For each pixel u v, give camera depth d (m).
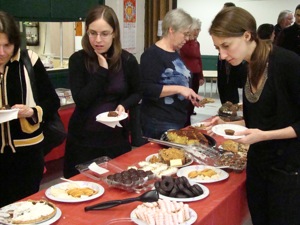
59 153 3.82
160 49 2.44
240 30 1.47
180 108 2.52
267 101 1.57
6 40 1.68
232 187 1.72
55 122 2.12
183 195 1.57
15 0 3.62
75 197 1.55
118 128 2.18
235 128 1.87
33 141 1.93
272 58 1.54
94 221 1.38
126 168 1.88
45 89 1.99
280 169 1.62
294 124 1.55
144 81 2.42
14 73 1.85
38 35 4.65
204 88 8.48
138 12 5.10
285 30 5.58
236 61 1.55
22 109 1.77
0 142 1.84
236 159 1.99
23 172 1.95
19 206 1.43
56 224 1.35
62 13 4.12
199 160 2.02
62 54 4.60
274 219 1.67
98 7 2.04
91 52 2.09
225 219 1.64
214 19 1.54
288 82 1.51
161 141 2.22
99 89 2.04
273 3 9.48
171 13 2.40
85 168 1.84
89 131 2.13
